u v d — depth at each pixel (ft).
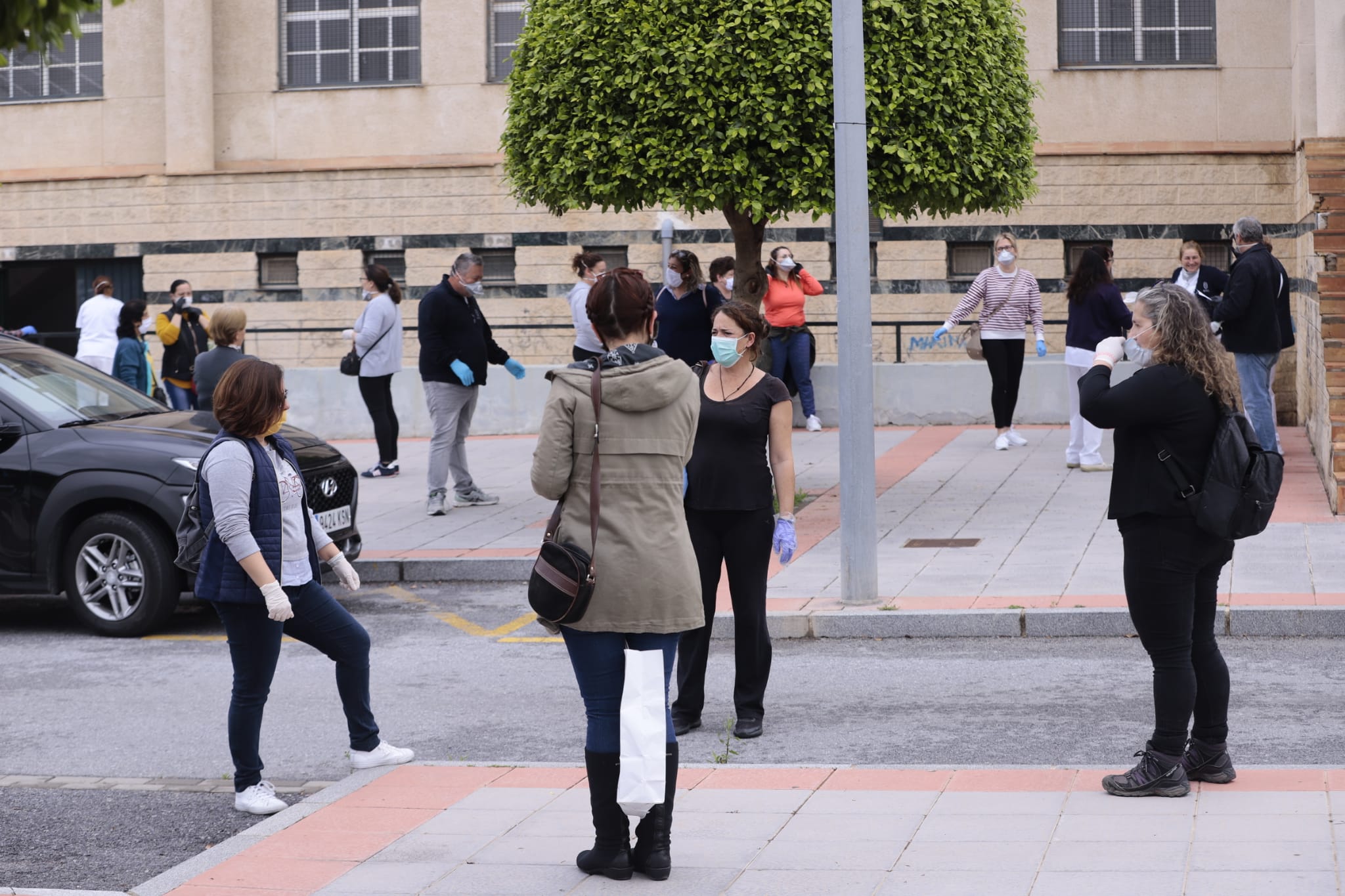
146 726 24.36
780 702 24.75
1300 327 56.54
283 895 15.74
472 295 43.75
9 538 31.24
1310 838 15.99
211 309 68.39
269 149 68.59
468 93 67.00
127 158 69.72
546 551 15.58
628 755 15.34
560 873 16.16
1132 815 17.16
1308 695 23.98
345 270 67.41
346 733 23.67
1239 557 32.78
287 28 68.59
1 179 69.92
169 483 30.53
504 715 24.52
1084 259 45.73
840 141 30.25
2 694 26.61
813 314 63.67
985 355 51.16
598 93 36.58
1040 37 62.80
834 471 48.47
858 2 30.17
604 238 65.31
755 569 22.35
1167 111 62.44
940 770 19.53
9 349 34.30
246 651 19.52
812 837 16.98
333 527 33.58
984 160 37.37
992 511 40.50
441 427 43.32
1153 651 17.92
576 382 15.84
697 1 35.99
